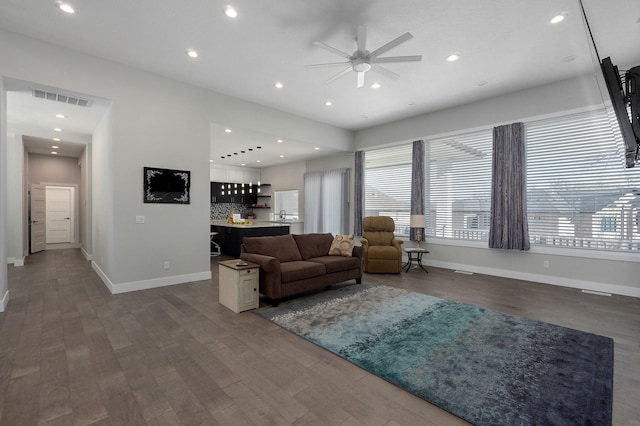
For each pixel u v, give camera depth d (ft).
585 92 14.70
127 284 13.97
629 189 13.97
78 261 21.80
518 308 11.90
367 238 20.52
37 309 11.53
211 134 19.45
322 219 27.78
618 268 14.07
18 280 16.02
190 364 7.60
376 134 23.70
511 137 16.81
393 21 10.58
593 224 14.87
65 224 29.58
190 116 15.85
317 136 22.41
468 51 12.52
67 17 10.33
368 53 10.35
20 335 9.20
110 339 8.98
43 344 8.62
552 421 5.56
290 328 9.87
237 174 34.83
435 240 20.45
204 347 8.53
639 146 8.75
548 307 12.03
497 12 10.09
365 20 10.52
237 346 8.61
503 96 17.26
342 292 14.16
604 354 8.12
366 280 16.71
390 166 23.25
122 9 9.93
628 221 14.01
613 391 6.50
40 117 15.96
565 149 15.57
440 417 5.73
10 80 11.36
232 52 12.67
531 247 16.52
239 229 23.70
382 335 9.34
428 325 10.13
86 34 11.37
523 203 16.42
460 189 19.43
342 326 10.04
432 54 12.76
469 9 9.95
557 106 15.46
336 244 16.37
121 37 11.57
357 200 24.75
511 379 6.94
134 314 11.08
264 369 7.39
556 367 7.47
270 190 35.06
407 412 5.86
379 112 20.38
